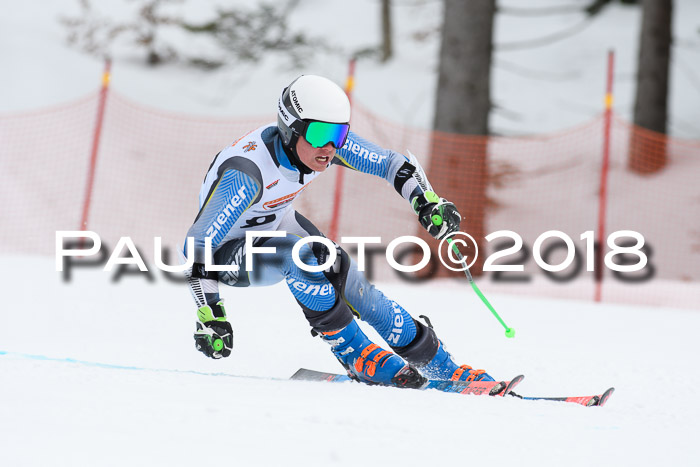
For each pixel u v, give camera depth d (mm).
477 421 8039
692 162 52406
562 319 22016
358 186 46250
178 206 46844
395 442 6867
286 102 9961
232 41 72062
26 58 60938
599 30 72250
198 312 9945
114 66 65500
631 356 16422
